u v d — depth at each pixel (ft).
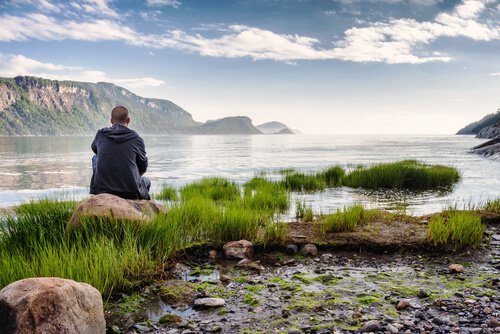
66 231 18.79
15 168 105.91
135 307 13.48
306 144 397.19
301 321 12.14
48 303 8.92
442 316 12.26
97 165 21.36
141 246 18.34
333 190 55.57
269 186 52.54
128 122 22.43
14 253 16.52
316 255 20.13
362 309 13.06
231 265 18.67
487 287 15.15
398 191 54.60
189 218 25.29
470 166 94.79
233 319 12.42
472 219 22.45
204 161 135.03
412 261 18.95
